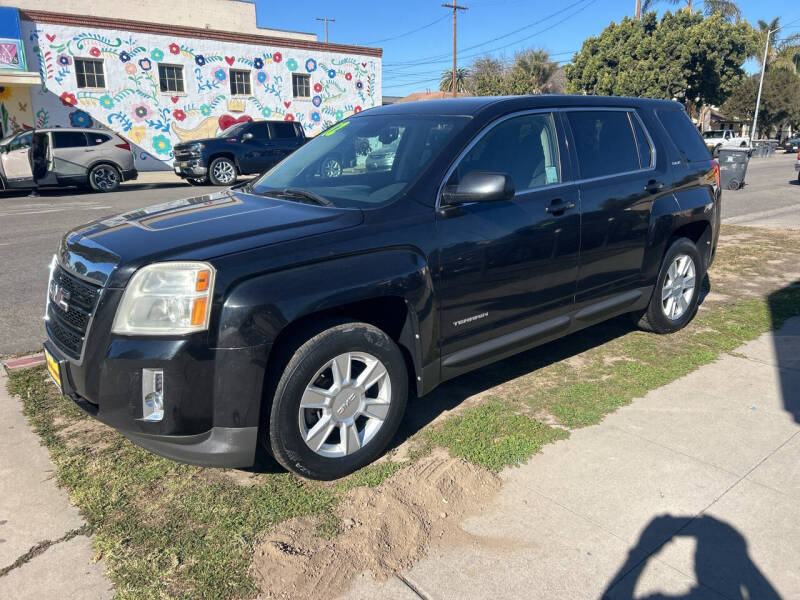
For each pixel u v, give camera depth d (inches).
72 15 824.9
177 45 911.7
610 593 88.7
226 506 107.8
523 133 143.8
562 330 153.3
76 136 619.2
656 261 176.1
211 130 971.9
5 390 152.9
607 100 168.2
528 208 138.2
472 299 130.1
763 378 159.6
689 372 164.2
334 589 89.4
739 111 2116.1
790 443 127.7
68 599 86.9
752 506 107.8
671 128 185.9
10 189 589.9
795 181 760.3
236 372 99.3
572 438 130.5
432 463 121.1
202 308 97.0
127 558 94.7
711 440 129.3
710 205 191.3
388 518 104.5
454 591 89.4
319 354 107.5
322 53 1048.2
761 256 305.0
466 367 133.6
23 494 111.0
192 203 136.2
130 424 100.2
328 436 116.3
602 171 158.7
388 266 114.0
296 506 107.8
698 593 88.6
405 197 122.0
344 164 143.7
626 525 103.1
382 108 165.2
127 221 121.0
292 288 102.9
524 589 89.7
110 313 99.3
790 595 88.1
